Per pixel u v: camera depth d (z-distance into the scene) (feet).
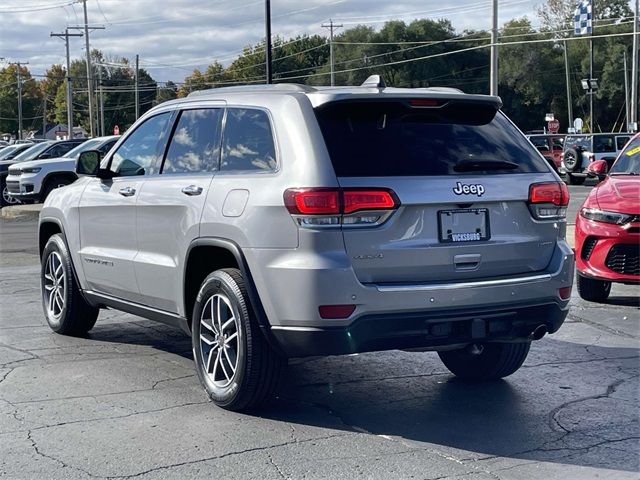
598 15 296.71
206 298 18.75
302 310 16.29
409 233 16.75
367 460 15.70
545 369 22.45
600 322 28.37
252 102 18.76
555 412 18.76
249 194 17.54
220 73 330.13
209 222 18.40
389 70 264.72
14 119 426.10
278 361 17.65
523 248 17.99
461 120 18.52
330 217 16.20
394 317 16.46
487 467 15.43
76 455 15.85
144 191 21.07
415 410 18.84
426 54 261.65
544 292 18.03
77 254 24.39
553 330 18.71
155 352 23.88
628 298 32.65
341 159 16.66
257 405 18.21
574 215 67.82
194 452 16.02
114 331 26.63
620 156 34.81
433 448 16.40
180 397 19.49
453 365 21.43
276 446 16.39
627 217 29.81
